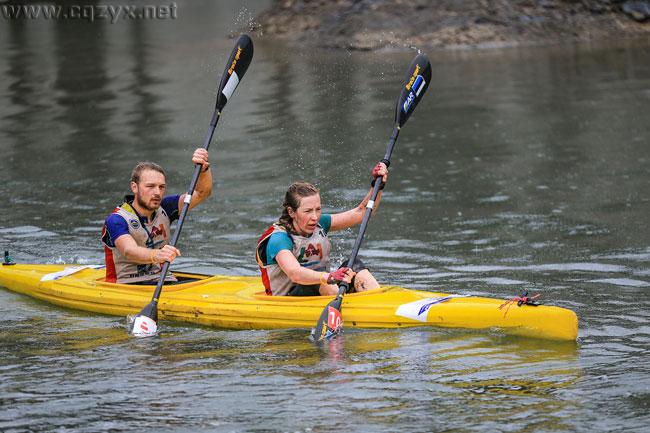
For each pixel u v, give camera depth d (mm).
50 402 18719
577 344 21672
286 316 23938
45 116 59625
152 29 98000
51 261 31688
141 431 17172
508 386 18969
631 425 16844
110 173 44938
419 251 31359
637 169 41750
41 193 41688
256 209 37719
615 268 28469
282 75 68938
